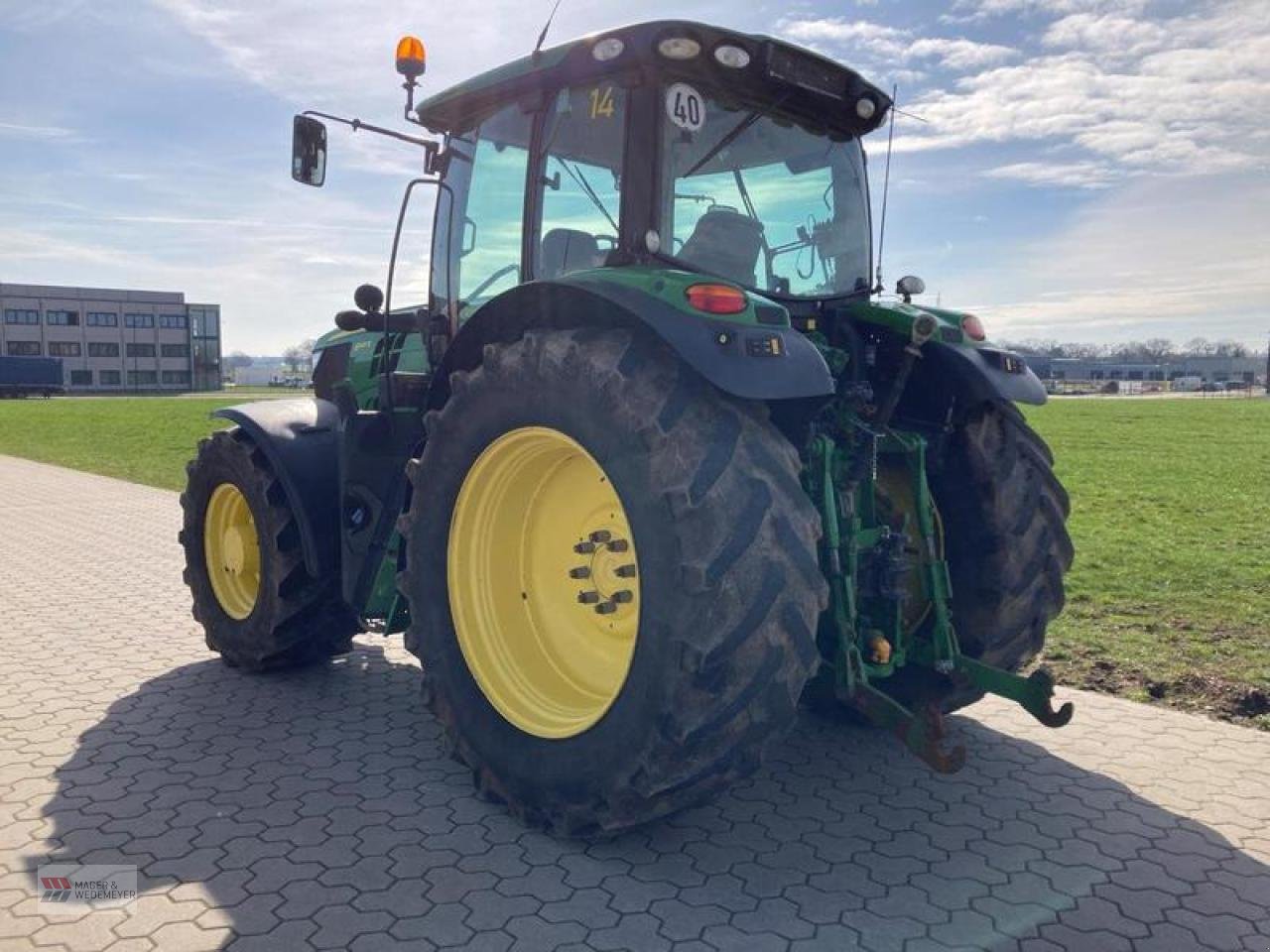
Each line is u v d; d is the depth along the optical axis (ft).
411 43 14.42
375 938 8.87
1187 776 12.60
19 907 9.32
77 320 313.94
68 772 12.56
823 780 12.56
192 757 13.11
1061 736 14.01
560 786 10.72
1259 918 9.30
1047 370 402.93
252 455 15.99
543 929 9.05
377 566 14.33
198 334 336.08
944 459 13.41
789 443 10.46
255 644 16.14
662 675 9.68
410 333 16.28
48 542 30.37
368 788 12.16
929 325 11.53
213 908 9.34
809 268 13.35
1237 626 20.10
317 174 14.46
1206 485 48.65
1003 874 10.14
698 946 8.80
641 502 9.87
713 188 12.10
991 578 13.19
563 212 12.53
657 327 9.73
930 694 13.35
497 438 11.48
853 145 14.07
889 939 8.94
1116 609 21.77
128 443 77.25
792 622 9.71
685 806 10.30
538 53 12.44
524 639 12.19
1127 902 9.57
